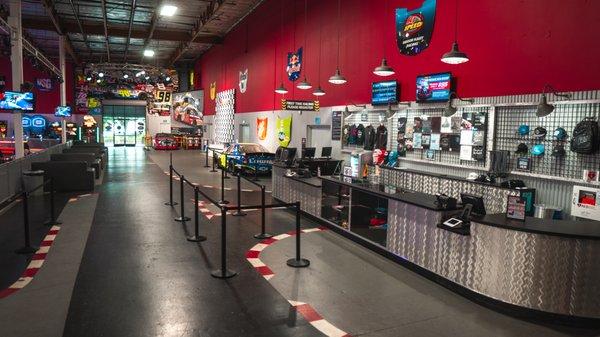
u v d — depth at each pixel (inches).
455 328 153.9
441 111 327.0
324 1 477.4
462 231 180.7
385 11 380.5
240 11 703.7
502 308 167.0
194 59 1183.6
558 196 241.9
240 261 223.6
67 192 432.1
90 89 1132.5
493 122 279.9
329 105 472.4
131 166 692.1
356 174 323.9
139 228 289.3
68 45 909.8
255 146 626.2
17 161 389.7
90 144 828.0
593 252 154.9
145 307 166.4
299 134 543.2
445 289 189.6
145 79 1134.4
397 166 365.4
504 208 249.0
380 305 172.1
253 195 430.3
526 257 160.6
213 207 364.5
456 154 313.3
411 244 211.5
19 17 488.7
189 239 261.3
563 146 239.8
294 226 301.7
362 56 413.7
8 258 223.5
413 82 351.6
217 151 673.0
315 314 162.7
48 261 219.3
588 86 226.1
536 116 253.1
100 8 656.4
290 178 352.5
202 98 1077.1
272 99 626.5
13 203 367.6
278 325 153.3
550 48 245.0
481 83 291.4
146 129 1246.3
